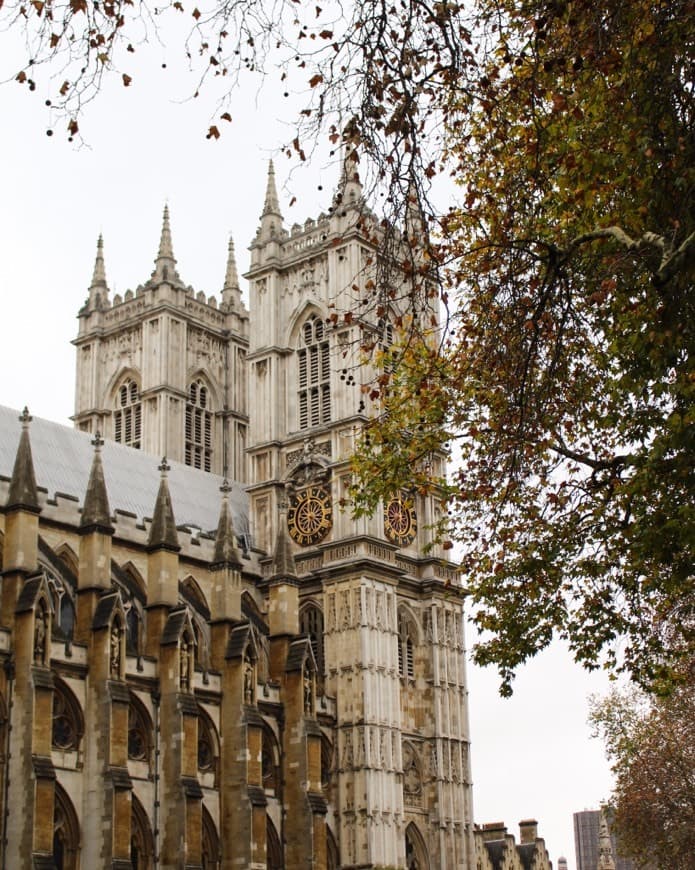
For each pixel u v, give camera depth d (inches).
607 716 3080.7
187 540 3932.1
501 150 1544.0
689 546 1476.4
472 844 3902.6
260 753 3479.3
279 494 4168.3
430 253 1227.2
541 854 5364.2
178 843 3216.0
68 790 3078.2
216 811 3442.4
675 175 1359.5
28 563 3144.7
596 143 1470.2
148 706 3346.5
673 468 1487.5
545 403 1583.4
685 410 1445.6
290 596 3791.8
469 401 1845.5
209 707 3518.7
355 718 3718.0
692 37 1300.4
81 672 3186.5
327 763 3747.5
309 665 3703.3
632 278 1459.2
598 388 1834.4
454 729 3981.3
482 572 1883.6
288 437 4210.1
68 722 3152.1
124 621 3245.6
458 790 3924.7
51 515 3558.1
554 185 1889.8
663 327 1315.2
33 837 2842.0
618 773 3080.7
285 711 3666.3
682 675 1895.9
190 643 3427.7
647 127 1347.2
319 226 4318.4
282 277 4389.8
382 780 3678.6
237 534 4254.4
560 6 1242.0
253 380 4338.1
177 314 4778.5
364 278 4084.6
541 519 1811.0
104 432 4795.8
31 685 2957.7
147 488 4153.5
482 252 1831.9
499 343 1568.7
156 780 3299.7
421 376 1900.8
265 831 3400.6
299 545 4047.7
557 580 1806.1
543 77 1503.4
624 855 3107.8
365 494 1936.5
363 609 3796.8
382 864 3587.6
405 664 3969.0
